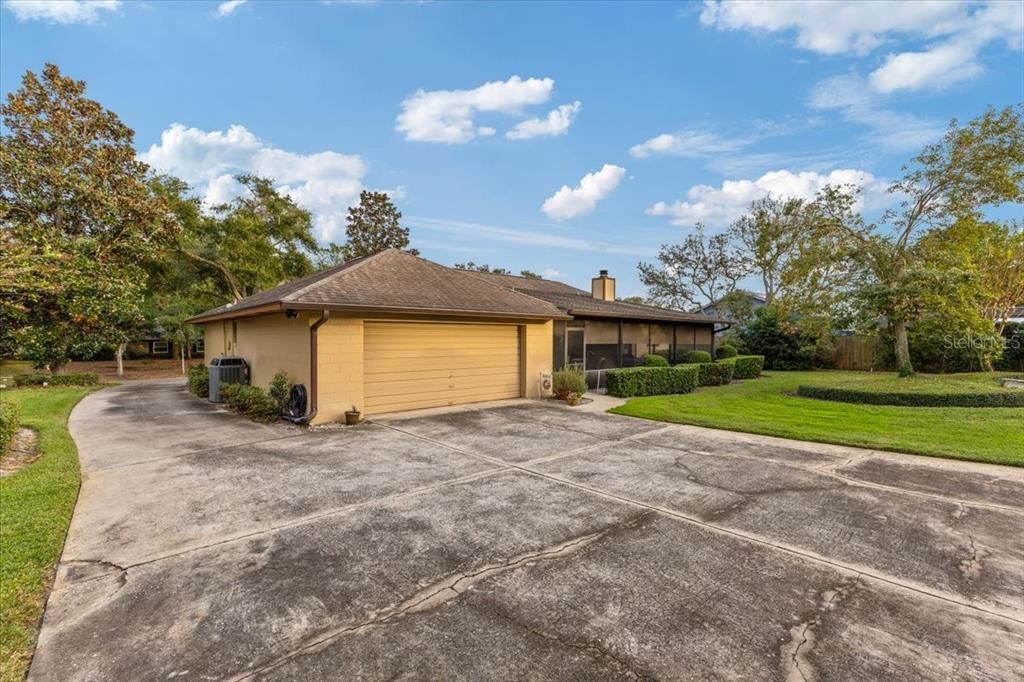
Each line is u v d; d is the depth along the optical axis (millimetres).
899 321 12789
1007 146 12719
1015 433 7320
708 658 2285
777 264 26750
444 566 3203
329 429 7750
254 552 3391
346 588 2912
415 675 2154
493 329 10852
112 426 8078
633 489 4848
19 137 12414
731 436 7367
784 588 2945
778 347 21109
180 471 5402
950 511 4246
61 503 4184
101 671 2158
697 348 18125
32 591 2777
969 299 12242
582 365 13359
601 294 18531
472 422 8414
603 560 3301
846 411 9531
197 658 2260
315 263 26875
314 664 2225
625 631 2496
